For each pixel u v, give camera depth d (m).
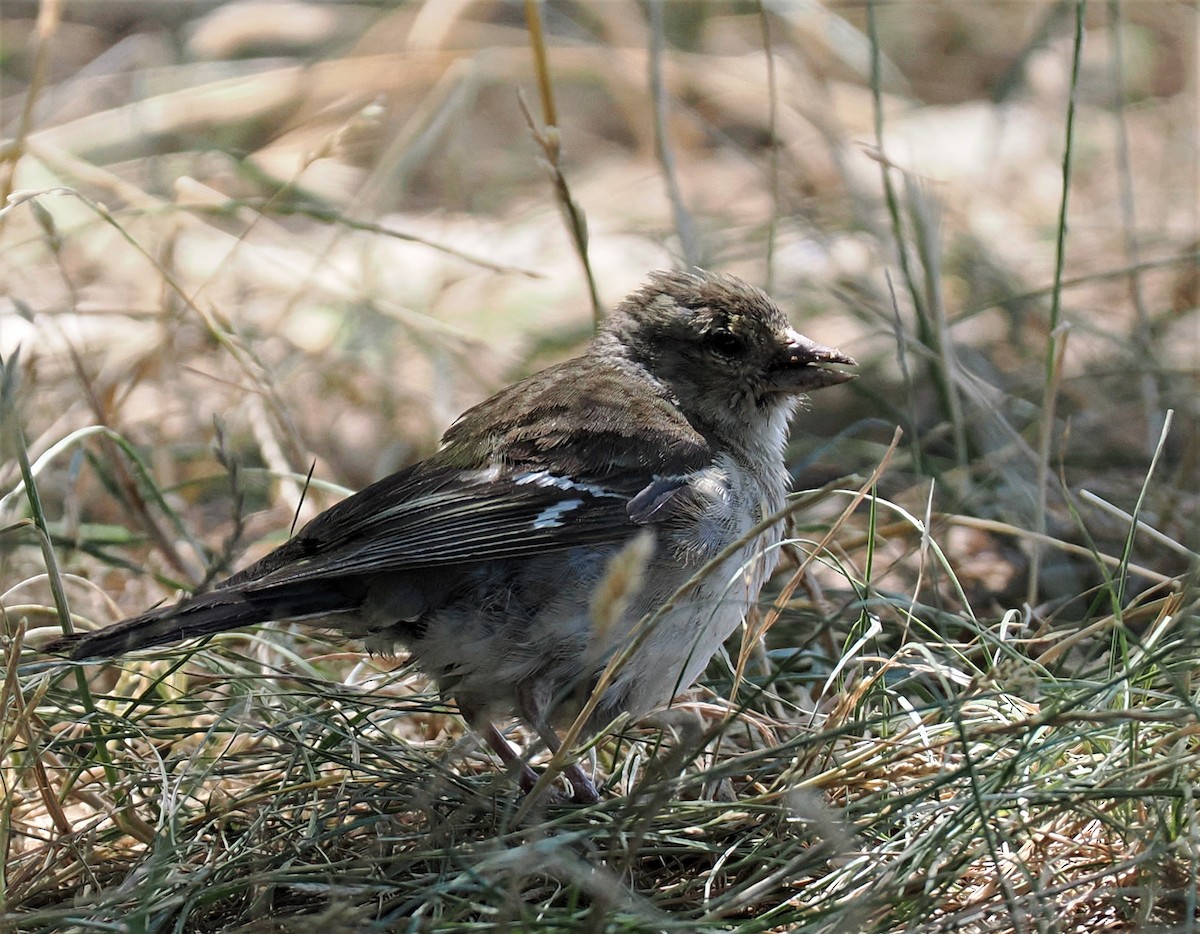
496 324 14.50
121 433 12.16
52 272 14.39
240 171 14.45
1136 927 6.59
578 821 7.73
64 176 14.26
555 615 8.45
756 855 7.32
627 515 8.56
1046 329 13.28
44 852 7.92
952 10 18.97
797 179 15.71
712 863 7.64
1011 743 7.59
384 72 16.58
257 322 13.96
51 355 12.48
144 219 14.36
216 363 13.02
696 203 16.14
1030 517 10.55
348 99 14.95
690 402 9.60
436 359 13.02
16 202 9.90
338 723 8.44
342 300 13.77
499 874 7.09
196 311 11.29
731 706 8.25
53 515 11.87
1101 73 17.78
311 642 10.14
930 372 11.98
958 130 17.45
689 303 9.70
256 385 11.32
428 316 13.71
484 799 7.41
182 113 16.19
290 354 13.49
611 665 7.08
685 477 8.79
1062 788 7.01
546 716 8.41
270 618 8.12
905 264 11.74
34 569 10.75
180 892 7.27
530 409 9.02
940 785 6.94
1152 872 6.62
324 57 17.27
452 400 13.25
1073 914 6.81
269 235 14.98
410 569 8.42
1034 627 10.09
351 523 8.47
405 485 8.62
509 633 8.45
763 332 9.56
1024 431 12.05
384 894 7.16
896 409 11.98
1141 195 16.02
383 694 9.05
